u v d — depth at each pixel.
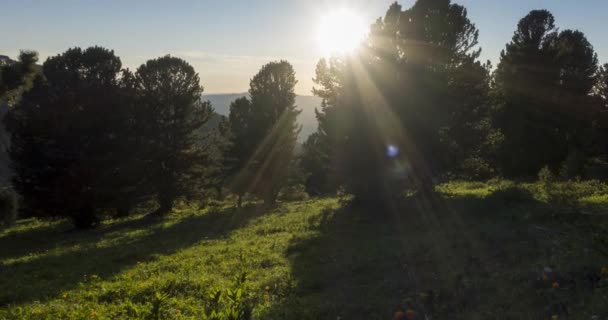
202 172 44.06
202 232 26.16
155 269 15.51
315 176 64.44
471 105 26.17
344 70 25.70
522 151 43.62
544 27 46.00
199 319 8.98
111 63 36.97
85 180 34.00
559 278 8.99
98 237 28.39
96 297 11.76
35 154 33.50
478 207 20.97
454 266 11.68
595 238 10.63
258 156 47.19
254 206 43.69
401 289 10.34
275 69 48.00
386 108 24.70
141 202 40.84
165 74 40.56
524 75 44.62
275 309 9.59
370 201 25.08
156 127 40.34
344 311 9.08
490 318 7.66
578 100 44.16
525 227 15.60
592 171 30.83
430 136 24.53
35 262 19.02
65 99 34.16
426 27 25.55
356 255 14.89
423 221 20.31
